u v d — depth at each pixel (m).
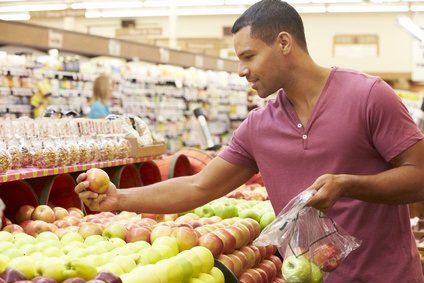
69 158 4.15
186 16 22.61
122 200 2.98
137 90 12.18
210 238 2.99
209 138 7.85
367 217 2.72
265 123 2.88
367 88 2.67
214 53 17.34
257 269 3.40
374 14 21.64
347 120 2.68
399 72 21.39
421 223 5.11
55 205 4.17
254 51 2.73
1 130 3.93
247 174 3.06
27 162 3.89
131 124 5.08
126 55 11.75
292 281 2.50
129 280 2.37
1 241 2.72
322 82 2.75
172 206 3.03
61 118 4.75
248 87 16.67
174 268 2.60
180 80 13.47
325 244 2.57
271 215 3.97
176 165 5.58
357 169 2.71
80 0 17.92
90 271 2.28
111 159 4.70
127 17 22.70
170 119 13.24
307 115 2.77
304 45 2.77
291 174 2.81
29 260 2.32
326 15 21.86
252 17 2.73
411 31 9.66
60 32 9.73
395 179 2.54
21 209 3.62
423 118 7.20
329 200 2.43
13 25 8.66
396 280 2.71
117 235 3.02
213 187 3.05
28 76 9.29
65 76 10.10
